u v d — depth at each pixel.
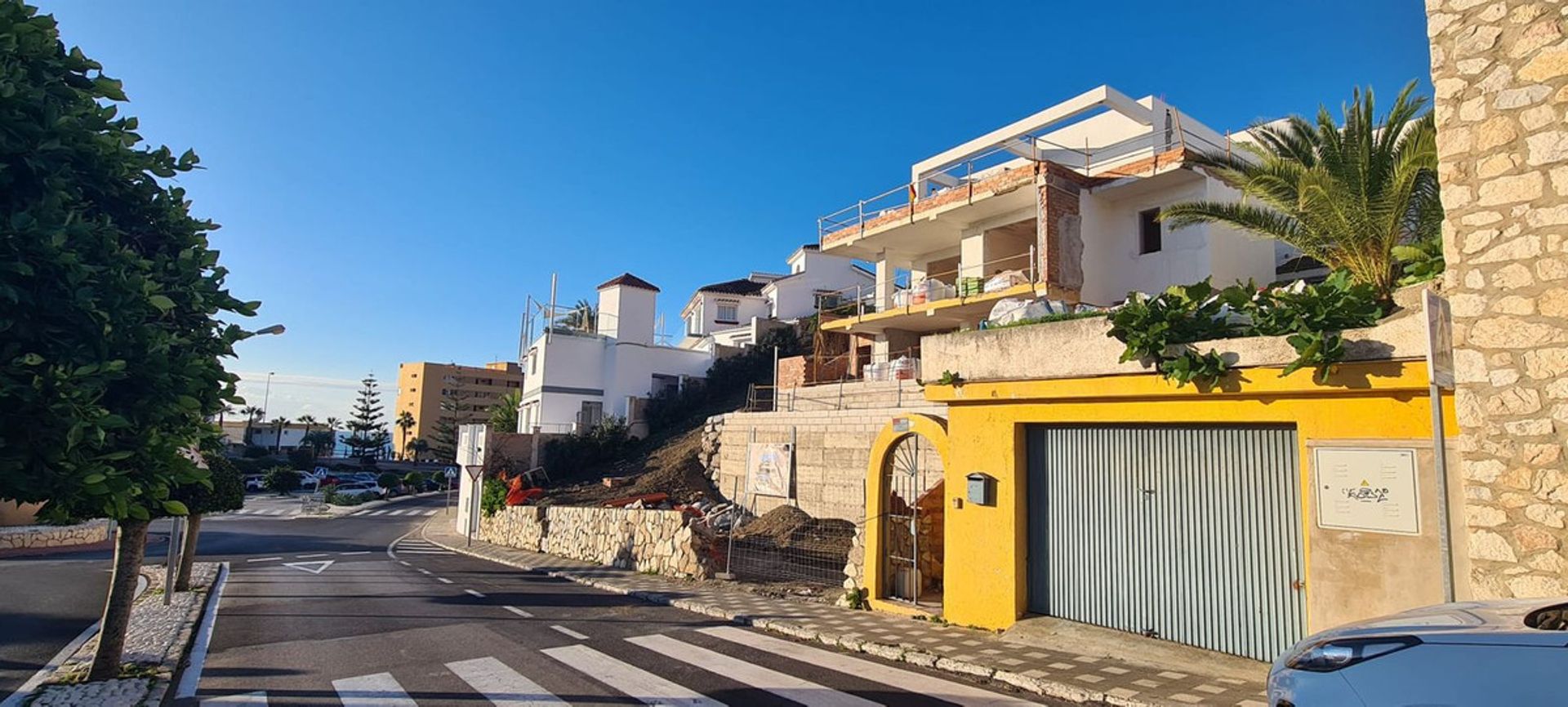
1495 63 5.79
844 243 28.70
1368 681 3.51
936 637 8.88
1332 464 6.62
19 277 3.88
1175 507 7.87
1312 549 6.68
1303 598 6.89
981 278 23.81
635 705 6.60
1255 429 7.35
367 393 86.88
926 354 10.11
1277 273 22.91
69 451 3.89
